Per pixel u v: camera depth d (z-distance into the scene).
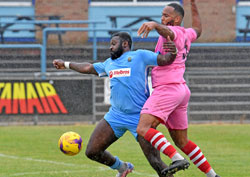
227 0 68.56
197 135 41.41
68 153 21.69
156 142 19.42
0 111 46.59
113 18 61.59
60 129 44.78
